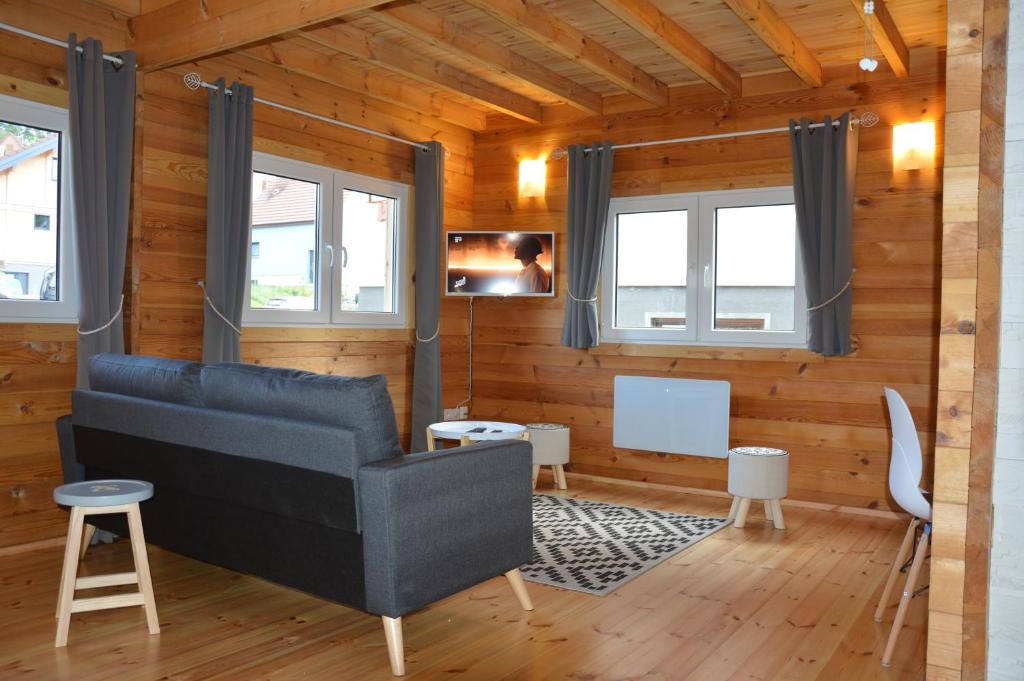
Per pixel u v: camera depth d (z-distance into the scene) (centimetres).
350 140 559
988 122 213
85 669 267
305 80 526
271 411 293
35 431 405
